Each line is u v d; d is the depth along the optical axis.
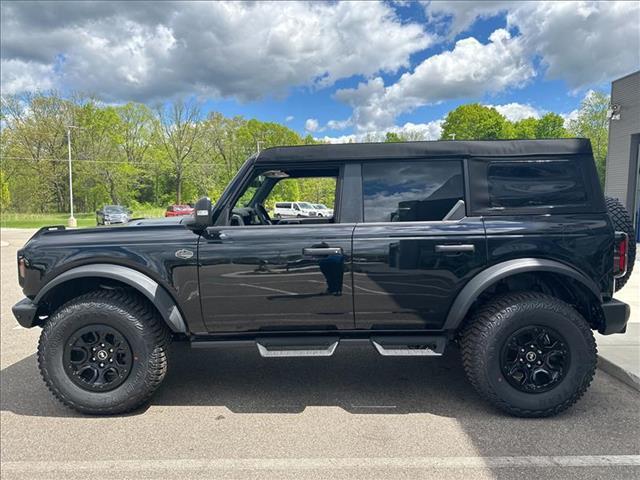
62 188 50.56
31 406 3.37
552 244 3.02
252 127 58.84
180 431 2.96
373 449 2.70
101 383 3.16
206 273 3.14
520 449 2.67
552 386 3.00
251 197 3.78
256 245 3.12
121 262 3.16
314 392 3.58
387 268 3.09
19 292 8.03
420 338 3.22
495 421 3.04
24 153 47.31
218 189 56.31
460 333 3.32
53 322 3.12
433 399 3.41
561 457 2.57
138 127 57.53
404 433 2.89
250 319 3.20
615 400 3.31
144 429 3.00
